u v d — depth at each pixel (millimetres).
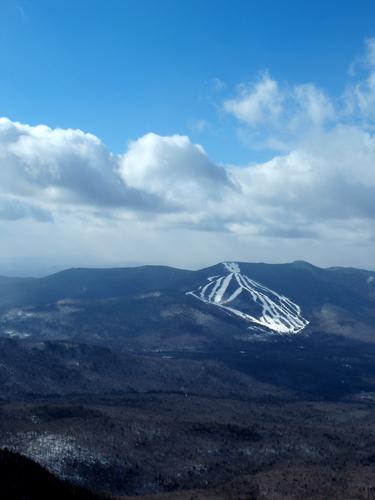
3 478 79375
